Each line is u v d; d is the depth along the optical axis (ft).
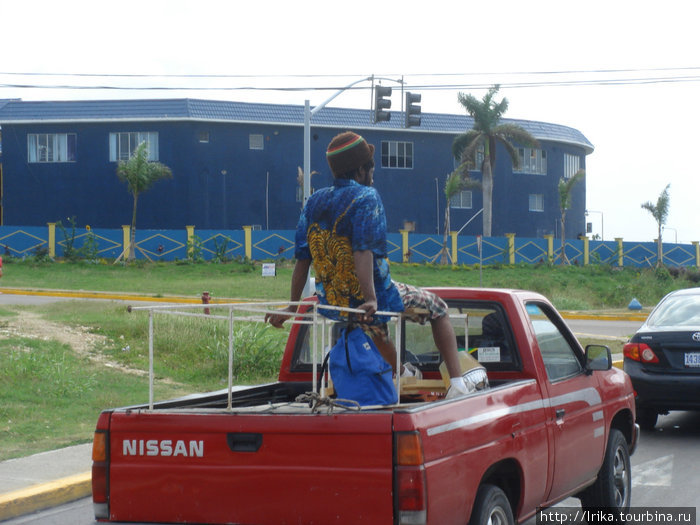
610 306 146.30
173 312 19.22
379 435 15.53
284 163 196.24
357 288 17.08
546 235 206.90
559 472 21.58
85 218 192.75
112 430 17.15
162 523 16.83
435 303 18.60
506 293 22.12
